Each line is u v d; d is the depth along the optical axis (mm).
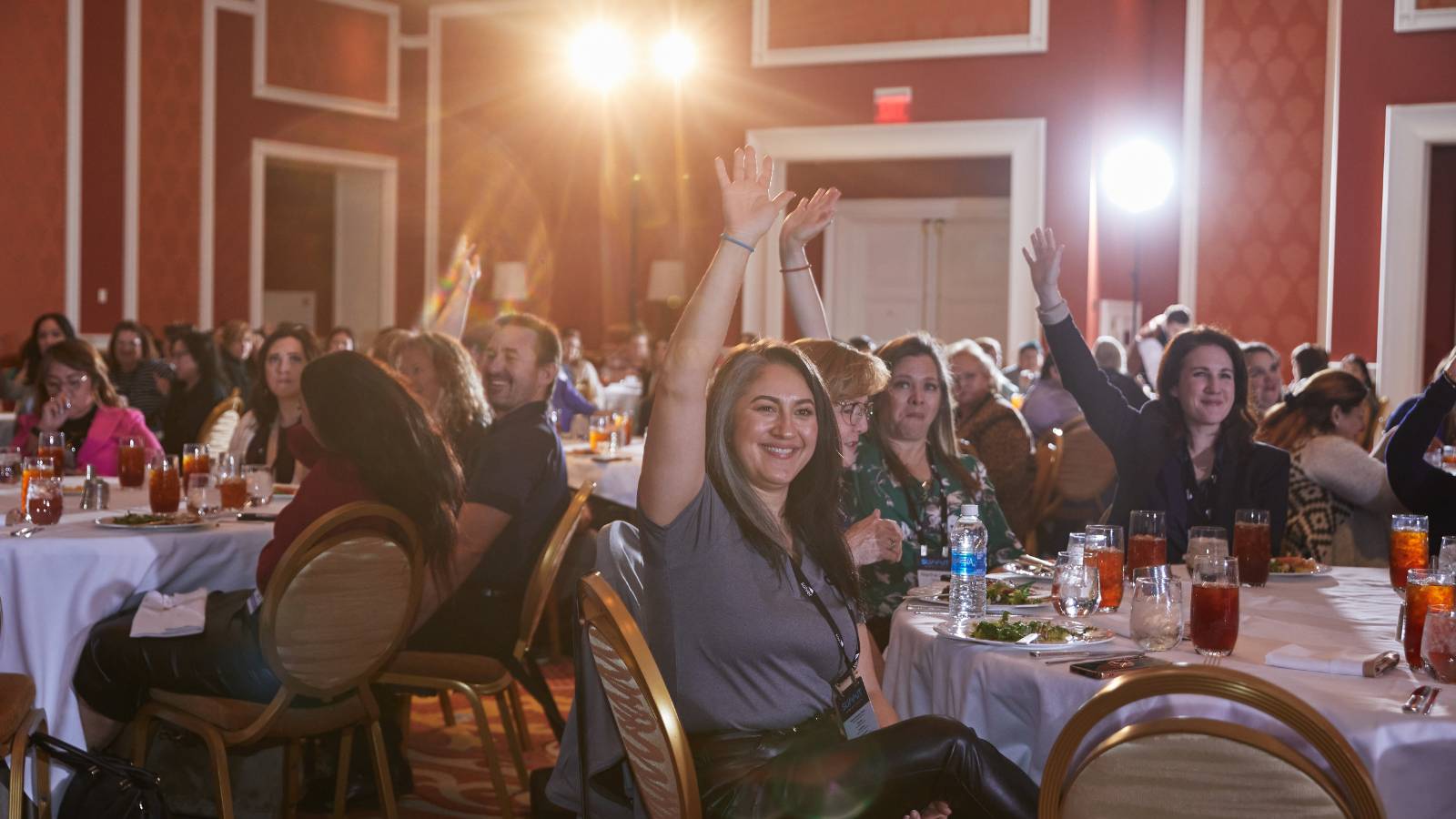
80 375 4941
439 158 13070
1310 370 6645
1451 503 3340
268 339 4844
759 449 2188
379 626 2975
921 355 3293
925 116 10055
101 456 4828
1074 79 9672
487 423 4059
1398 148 9188
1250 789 1608
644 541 2150
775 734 2156
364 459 3033
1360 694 1966
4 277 10555
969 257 11508
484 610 3496
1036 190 9781
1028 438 5270
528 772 3799
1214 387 3354
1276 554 3428
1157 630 2252
